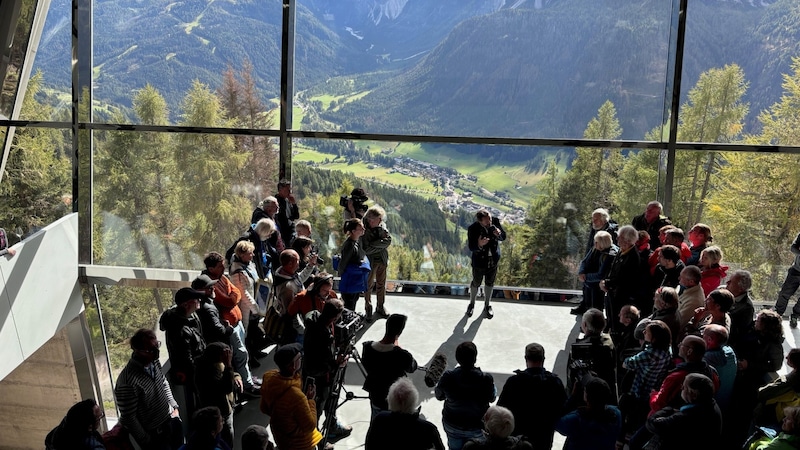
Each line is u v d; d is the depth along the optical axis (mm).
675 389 4273
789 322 7473
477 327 7363
